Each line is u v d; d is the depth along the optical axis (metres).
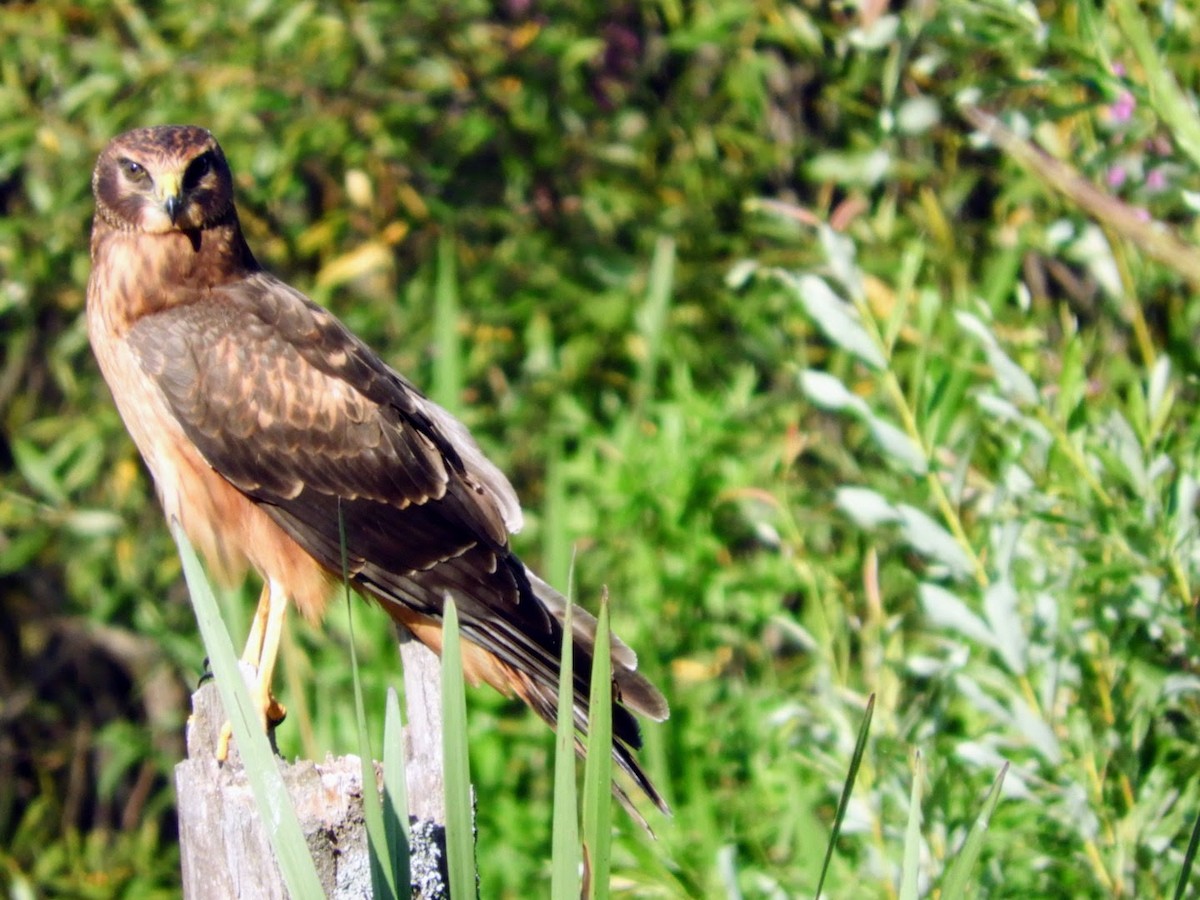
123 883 15.65
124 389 9.42
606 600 5.35
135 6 15.02
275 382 9.27
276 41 13.85
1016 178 12.84
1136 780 8.48
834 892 8.79
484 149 15.45
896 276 12.63
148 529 15.77
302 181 15.21
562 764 5.42
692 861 9.62
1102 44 8.46
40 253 14.85
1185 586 8.23
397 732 5.52
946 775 8.34
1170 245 5.94
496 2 15.51
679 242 14.88
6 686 18.09
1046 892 8.83
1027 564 8.90
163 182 9.16
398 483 9.27
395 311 15.05
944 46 11.59
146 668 17.69
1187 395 10.20
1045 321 11.70
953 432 10.27
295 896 5.40
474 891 5.39
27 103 14.50
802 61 15.38
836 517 11.09
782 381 14.13
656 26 15.62
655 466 10.96
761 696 10.36
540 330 14.15
